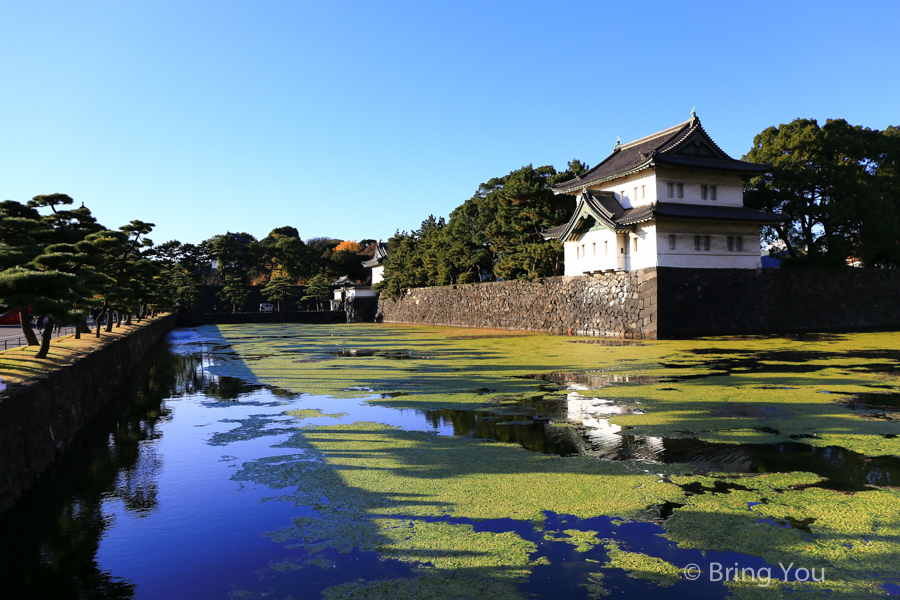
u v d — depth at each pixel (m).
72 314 11.83
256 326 64.56
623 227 31.95
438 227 68.56
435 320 57.88
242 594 4.97
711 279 31.67
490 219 50.66
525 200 41.56
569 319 37.09
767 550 5.48
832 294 35.31
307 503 7.15
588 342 29.80
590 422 11.09
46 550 6.05
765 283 33.25
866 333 31.20
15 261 11.22
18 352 13.95
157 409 14.16
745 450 8.86
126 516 6.94
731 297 32.16
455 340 35.03
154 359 28.33
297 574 5.29
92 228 21.80
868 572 5.02
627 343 28.27
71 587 5.23
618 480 7.62
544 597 4.73
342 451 9.50
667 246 31.11
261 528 6.42
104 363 16.50
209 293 77.19
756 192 37.69
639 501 6.84
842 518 6.15
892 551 5.38
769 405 12.11
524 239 43.50
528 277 41.94
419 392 15.27
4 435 7.52
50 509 7.25
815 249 37.09
